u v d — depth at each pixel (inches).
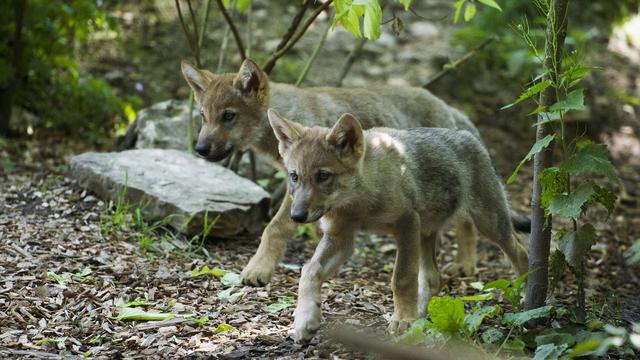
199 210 428.1
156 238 422.6
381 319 337.4
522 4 681.0
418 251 327.3
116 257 389.7
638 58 797.2
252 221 455.8
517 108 700.7
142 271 375.6
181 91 647.8
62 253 385.7
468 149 366.6
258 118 432.5
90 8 571.5
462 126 475.5
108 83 642.8
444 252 493.4
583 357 301.4
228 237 444.5
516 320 296.7
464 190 360.5
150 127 533.6
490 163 373.4
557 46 304.8
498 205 370.3
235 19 744.3
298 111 430.6
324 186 319.6
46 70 560.7
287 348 299.0
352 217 326.3
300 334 296.7
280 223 386.9
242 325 323.6
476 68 722.2
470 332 287.9
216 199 444.5
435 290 364.8
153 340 304.8
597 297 396.5
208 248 431.2
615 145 682.8
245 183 473.1
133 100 602.5
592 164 295.3
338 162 319.9
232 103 429.1
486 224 369.7
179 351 295.9
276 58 461.1
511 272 450.0
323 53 725.3
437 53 733.3
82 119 585.0
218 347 299.6
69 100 590.6
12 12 552.7
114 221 428.1
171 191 446.3
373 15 340.5
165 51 695.1
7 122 557.3
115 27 597.9
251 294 363.6
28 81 582.2
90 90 589.3
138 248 405.1
